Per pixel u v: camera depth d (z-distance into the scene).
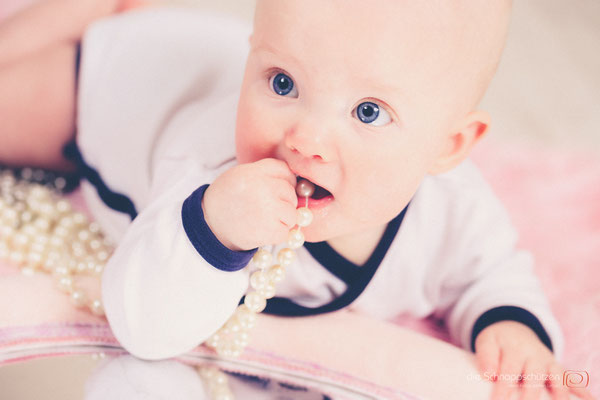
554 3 1.91
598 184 1.29
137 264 0.70
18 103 1.09
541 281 1.09
